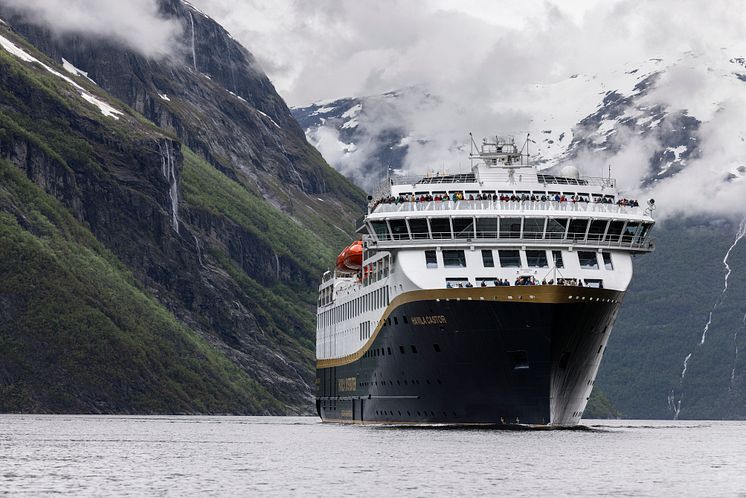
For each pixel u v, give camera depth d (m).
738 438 169.62
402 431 140.00
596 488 85.75
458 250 136.50
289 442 135.62
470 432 134.00
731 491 85.25
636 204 140.50
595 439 133.25
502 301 127.75
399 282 139.25
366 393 160.75
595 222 136.38
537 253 135.75
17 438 147.62
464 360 133.00
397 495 81.69
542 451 111.75
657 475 94.94
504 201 136.88
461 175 147.38
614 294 131.50
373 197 155.88
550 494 82.31
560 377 130.12
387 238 138.50
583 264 136.12
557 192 142.50
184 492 83.56
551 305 125.56
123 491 84.12
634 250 138.62
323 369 190.12
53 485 87.75
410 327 138.50
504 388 131.62
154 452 120.62
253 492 83.50
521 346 128.25
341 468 98.88
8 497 81.06
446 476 92.06
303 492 83.25
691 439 161.88
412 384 143.00
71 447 128.88
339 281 183.62
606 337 135.62
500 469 96.38
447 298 131.62
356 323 164.62
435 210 136.38
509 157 147.25
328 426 178.38
